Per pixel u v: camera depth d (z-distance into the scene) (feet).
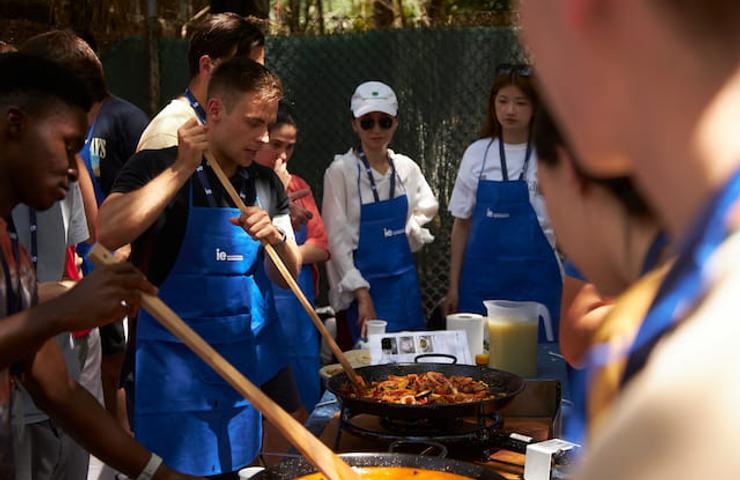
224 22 12.07
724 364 1.02
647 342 1.23
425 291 19.53
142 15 19.84
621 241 2.17
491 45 19.58
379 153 16.33
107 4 19.58
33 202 7.17
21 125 6.95
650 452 1.03
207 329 10.33
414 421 8.41
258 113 10.25
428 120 19.63
